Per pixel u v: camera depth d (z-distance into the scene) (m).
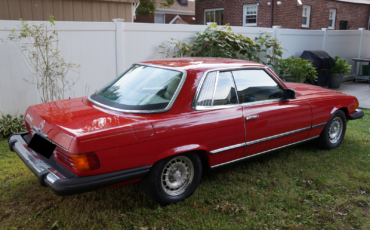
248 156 3.89
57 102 3.67
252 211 3.27
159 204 3.25
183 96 3.22
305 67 9.16
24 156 3.13
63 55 5.98
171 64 3.63
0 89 5.52
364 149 5.12
